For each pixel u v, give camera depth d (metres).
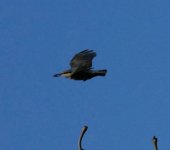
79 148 11.22
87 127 11.36
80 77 16.16
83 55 15.98
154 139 11.00
